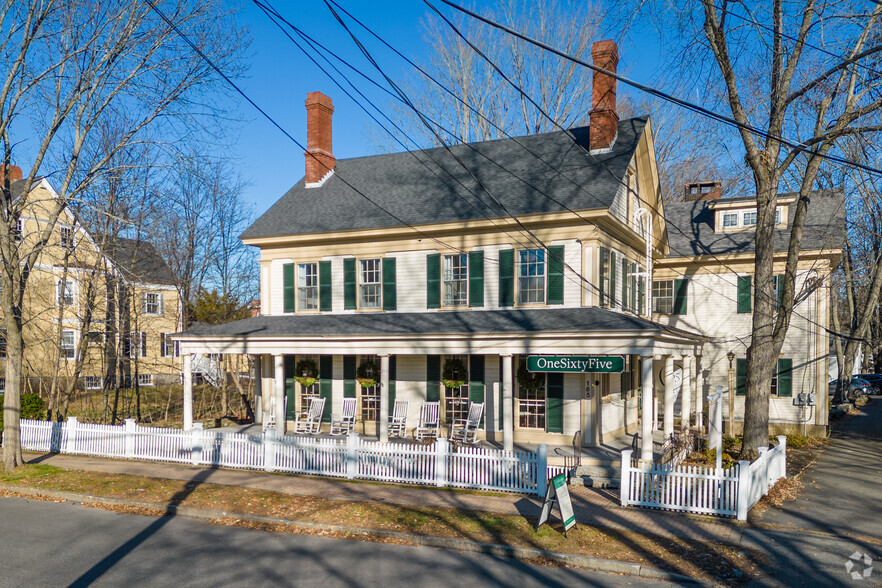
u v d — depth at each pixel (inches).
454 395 858.1
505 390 725.3
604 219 788.0
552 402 799.7
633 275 950.4
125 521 529.0
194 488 623.2
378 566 415.5
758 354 748.6
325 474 689.0
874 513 545.0
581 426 784.3
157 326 1583.4
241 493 601.3
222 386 1309.1
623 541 458.6
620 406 886.4
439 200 900.6
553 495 484.1
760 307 752.3
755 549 443.5
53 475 688.4
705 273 1112.2
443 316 836.6
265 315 982.4
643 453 657.0
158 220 1211.2
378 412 907.4
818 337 1020.5
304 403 957.8
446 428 855.7
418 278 886.4
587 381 784.9
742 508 512.7
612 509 553.3
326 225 933.2
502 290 828.0
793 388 1034.7
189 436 759.1
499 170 925.8
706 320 1107.3
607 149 878.4
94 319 1146.0
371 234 895.7
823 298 1019.3
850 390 1706.4
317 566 414.0
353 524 502.0
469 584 383.9
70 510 568.1
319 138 1068.5
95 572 399.5
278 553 441.7
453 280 867.4
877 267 1391.5
